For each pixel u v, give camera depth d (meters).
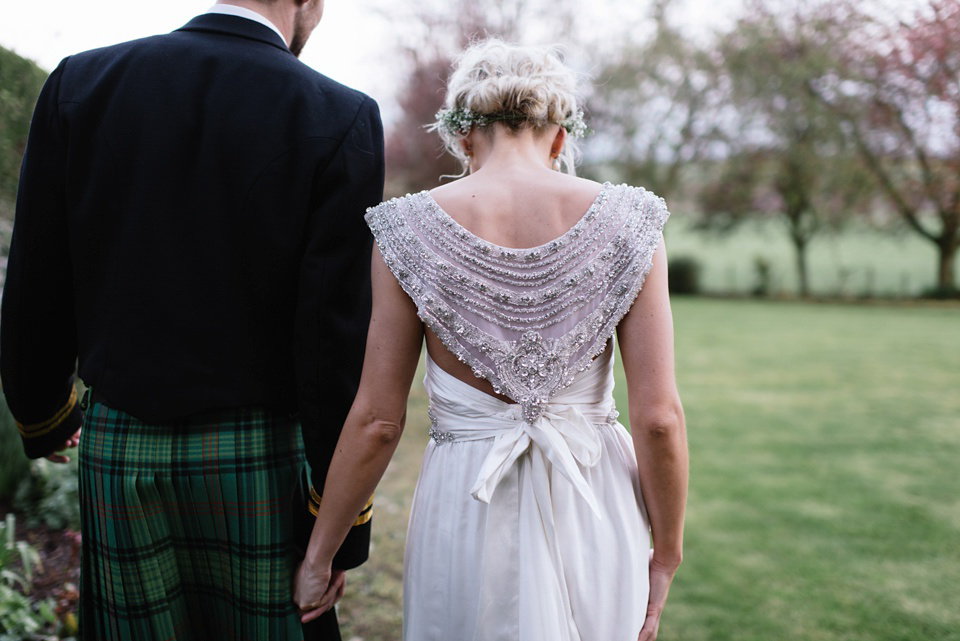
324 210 1.30
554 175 1.28
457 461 1.28
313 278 1.29
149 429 1.29
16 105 2.88
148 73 1.31
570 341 1.21
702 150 21.02
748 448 5.43
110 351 1.28
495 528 1.25
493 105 1.29
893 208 19.33
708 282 21.23
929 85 16.61
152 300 1.27
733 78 19.91
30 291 1.35
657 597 1.31
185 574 1.35
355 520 1.33
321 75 1.40
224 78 1.32
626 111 20.53
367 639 2.38
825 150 19.31
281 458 1.36
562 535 1.24
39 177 1.31
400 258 1.24
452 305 1.22
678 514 1.26
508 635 1.22
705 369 8.84
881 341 11.16
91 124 1.29
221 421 1.30
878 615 2.76
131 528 1.29
